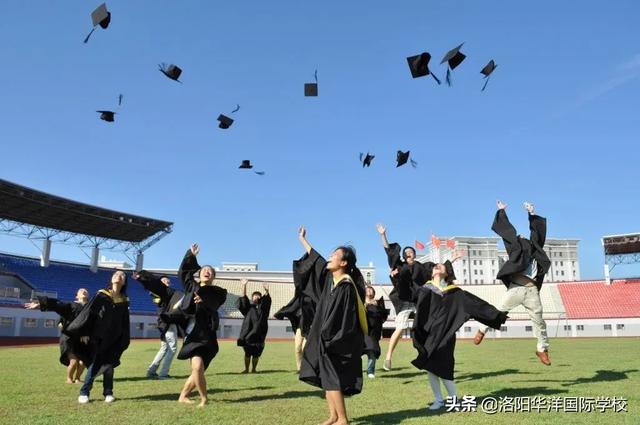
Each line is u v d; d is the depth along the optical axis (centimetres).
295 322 1116
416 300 654
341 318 523
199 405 641
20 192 4097
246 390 800
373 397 713
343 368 521
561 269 11350
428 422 533
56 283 4512
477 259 10494
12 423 527
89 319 682
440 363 613
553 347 2294
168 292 971
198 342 653
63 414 577
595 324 5166
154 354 1820
